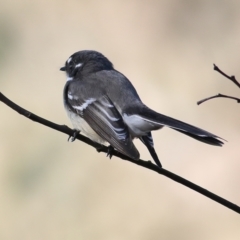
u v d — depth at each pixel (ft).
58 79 47.67
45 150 42.32
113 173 41.45
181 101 46.65
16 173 41.47
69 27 51.29
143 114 25.50
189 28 52.29
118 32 51.75
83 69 30.53
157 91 47.32
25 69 48.75
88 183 41.09
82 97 28.09
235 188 41.52
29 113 22.49
